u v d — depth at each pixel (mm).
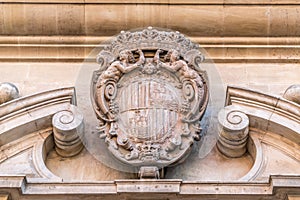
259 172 17750
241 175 18078
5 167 17812
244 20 19969
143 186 17016
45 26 19969
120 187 17000
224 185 17156
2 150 18031
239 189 17109
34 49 19953
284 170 17812
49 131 18297
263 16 19953
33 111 18234
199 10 20047
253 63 19891
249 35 20016
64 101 18484
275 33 19984
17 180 17016
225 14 20000
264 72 19734
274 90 19391
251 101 18391
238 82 19562
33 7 19969
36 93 18438
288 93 18516
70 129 17969
